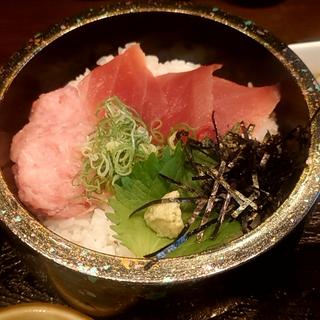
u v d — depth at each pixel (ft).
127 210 1.14
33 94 1.31
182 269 0.99
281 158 1.16
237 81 1.39
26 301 1.22
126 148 1.18
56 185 1.17
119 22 1.31
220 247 1.01
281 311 1.19
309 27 1.51
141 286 0.99
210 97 1.27
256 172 1.14
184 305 1.14
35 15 1.51
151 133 1.24
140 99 1.28
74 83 1.37
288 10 1.52
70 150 1.19
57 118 1.24
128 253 1.15
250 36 1.25
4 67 1.22
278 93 1.29
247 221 1.12
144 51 1.40
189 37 1.35
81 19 1.28
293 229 1.04
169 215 1.08
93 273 0.99
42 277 1.15
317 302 1.20
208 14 1.28
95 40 1.33
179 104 1.27
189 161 1.16
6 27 1.49
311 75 1.20
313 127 1.13
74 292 1.12
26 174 1.16
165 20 1.31
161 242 1.11
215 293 1.10
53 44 1.26
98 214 1.20
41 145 1.19
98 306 1.15
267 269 1.14
